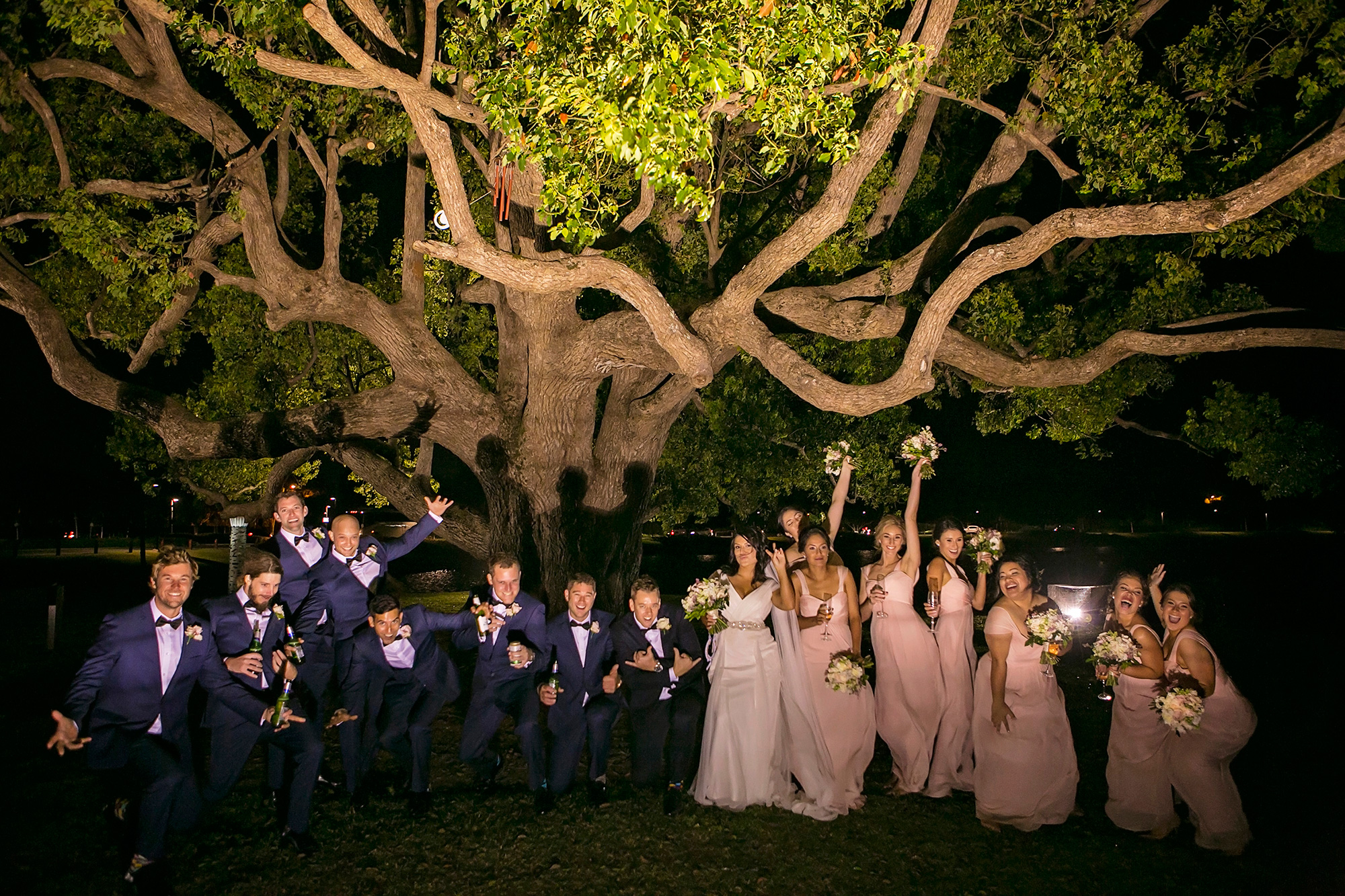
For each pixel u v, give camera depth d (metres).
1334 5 10.15
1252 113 11.05
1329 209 10.79
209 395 14.70
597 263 7.12
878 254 12.29
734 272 11.69
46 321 10.55
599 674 6.16
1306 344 9.34
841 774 5.92
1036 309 13.20
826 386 7.87
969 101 10.06
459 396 10.54
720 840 5.44
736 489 15.18
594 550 10.88
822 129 6.76
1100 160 9.26
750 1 5.93
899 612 6.40
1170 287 11.11
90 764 4.71
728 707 6.02
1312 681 9.98
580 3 5.68
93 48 12.37
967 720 6.31
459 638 6.23
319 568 6.26
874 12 7.21
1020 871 5.06
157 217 10.30
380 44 8.18
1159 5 10.03
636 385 10.88
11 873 4.87
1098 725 8.08
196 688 8.93
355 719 5.90
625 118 5.36
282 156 11.23
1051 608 5.79
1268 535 37.59
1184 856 5.27
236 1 6.94
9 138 11.55
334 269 10.34
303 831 5.24
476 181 13.06
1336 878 4.98
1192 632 5.58
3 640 12.28
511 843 5.37
